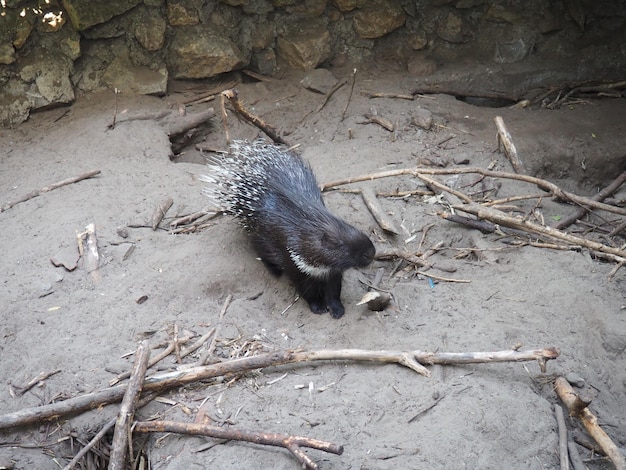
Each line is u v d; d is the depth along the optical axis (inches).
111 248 94.8
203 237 96.8
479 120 137.0
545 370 72.5
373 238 99.2
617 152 129.4
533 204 108.4
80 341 80.8
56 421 72.4
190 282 89.1
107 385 75.0
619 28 162.2
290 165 94.0
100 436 69.3
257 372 75.7
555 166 127.7
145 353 73.7
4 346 81.0
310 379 74.6
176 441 69.1
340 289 85.4
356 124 134.8
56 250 94.9
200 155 133.3
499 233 99.3
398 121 134.2
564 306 84.8
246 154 94.2
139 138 124.7
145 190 108.8
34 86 134.6
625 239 103.0
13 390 75.2
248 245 95.2
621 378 77.7
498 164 120.9
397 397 71.7
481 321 82.7
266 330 83.3
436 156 122.4
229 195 90.6
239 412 71.0
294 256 82.5
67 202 105.7
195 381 74.5
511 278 90.3
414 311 85.3
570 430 72.6
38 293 88.1
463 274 92.4
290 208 84.5
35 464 69.1
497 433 68.2
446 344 78.8
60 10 136.4
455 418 69.0
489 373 75.0
